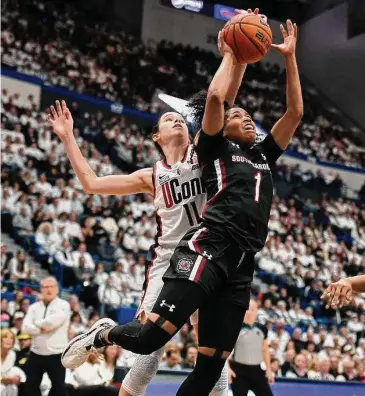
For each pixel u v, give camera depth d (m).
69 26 23.17
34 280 11.81
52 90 19.69
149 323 3.12
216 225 3.17
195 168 3.74
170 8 26.69
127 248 13.98
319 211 20.83
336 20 27.06
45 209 13.83
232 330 3.18
